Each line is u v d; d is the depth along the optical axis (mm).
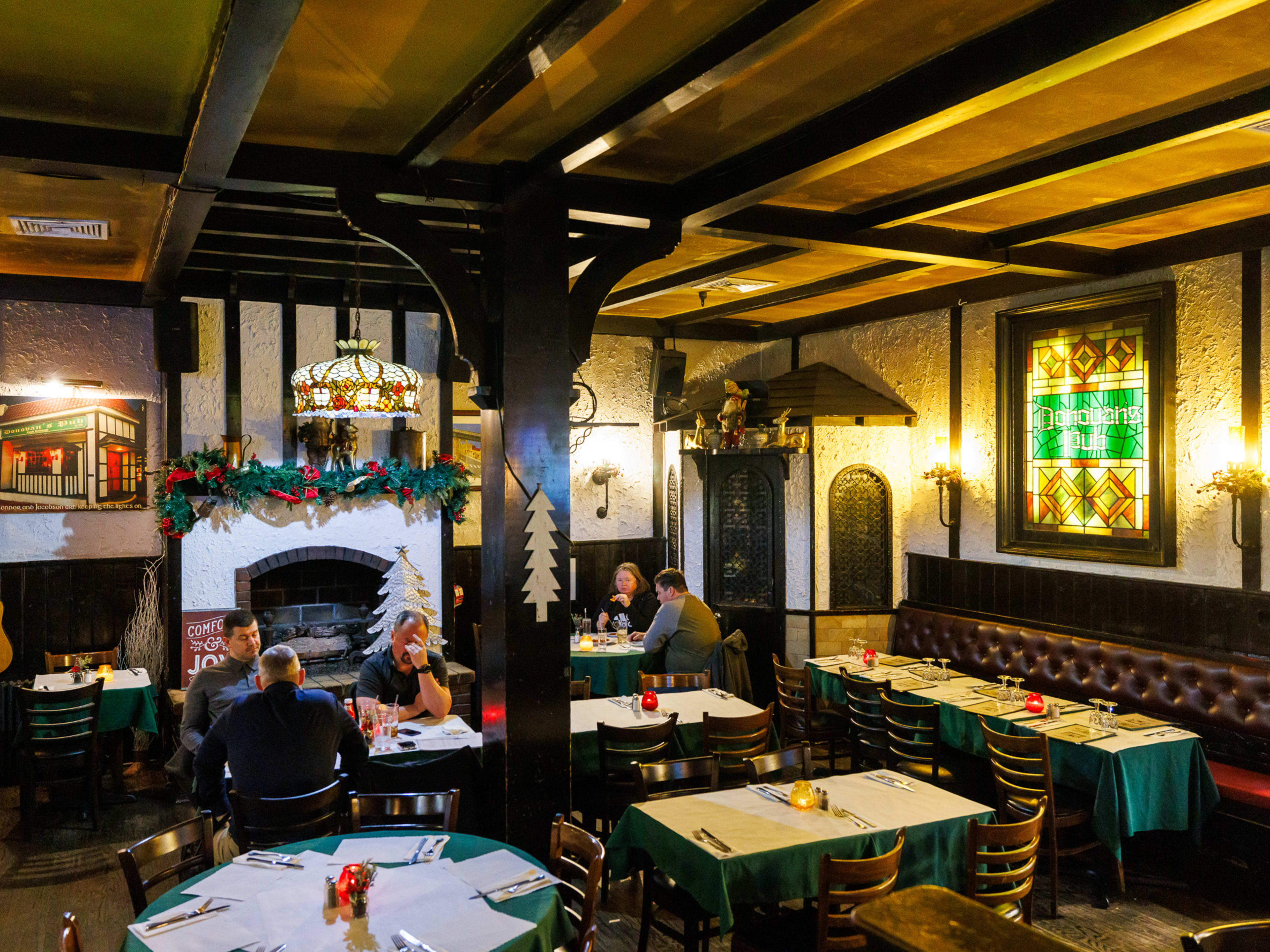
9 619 7074
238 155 4145
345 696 6906
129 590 7426
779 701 7266
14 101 3697
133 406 7477
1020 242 6168
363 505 7547
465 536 8938
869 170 4840
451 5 2904
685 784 5324
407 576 7684
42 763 5926
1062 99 3875
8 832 6020
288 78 3494
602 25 3043
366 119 3918
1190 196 5254
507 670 4516
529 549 4559
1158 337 6625
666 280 7613
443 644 7797
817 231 5621
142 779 7082
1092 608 7070
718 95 3744
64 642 7234
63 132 3947
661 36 3133
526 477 4555
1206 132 4020
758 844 3658
